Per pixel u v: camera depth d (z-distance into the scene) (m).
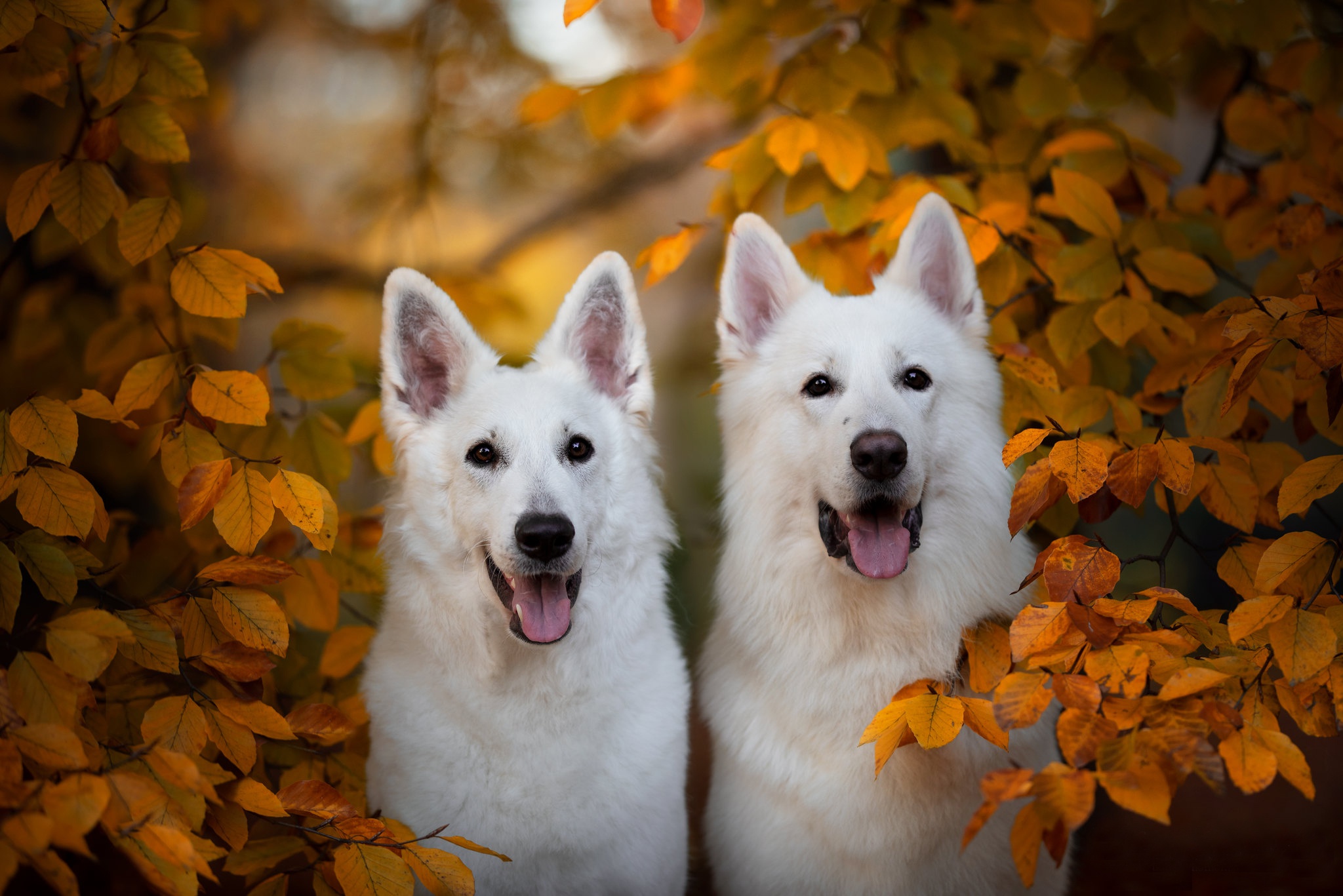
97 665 2.40
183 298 3.02
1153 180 4.17
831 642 3.35
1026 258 4.16
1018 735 3.34
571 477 3.29
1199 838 5.16
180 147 3.11
